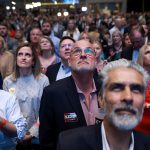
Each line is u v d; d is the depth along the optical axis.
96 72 3.39
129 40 8.42
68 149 2.06
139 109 1.91
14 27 18.48
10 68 6.65
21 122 3.13
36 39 8.14
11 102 3.16
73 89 3.23
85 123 3.17
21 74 4.54
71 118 3.16
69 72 4.95
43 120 3.29
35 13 32.28
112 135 2.01
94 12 36.16
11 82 4.53
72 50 3.30
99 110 2.90
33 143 4.24
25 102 4.41
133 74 1.93
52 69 5.06
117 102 1.89
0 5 35.06
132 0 35.78
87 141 2.06
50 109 3.24
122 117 1.87
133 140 2.06
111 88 1.93
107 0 37.09
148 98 3.31
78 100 3.20
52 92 3.23
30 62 4.50
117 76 1.93
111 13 32.22
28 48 4.53
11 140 3.15
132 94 1.90
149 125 3.42
